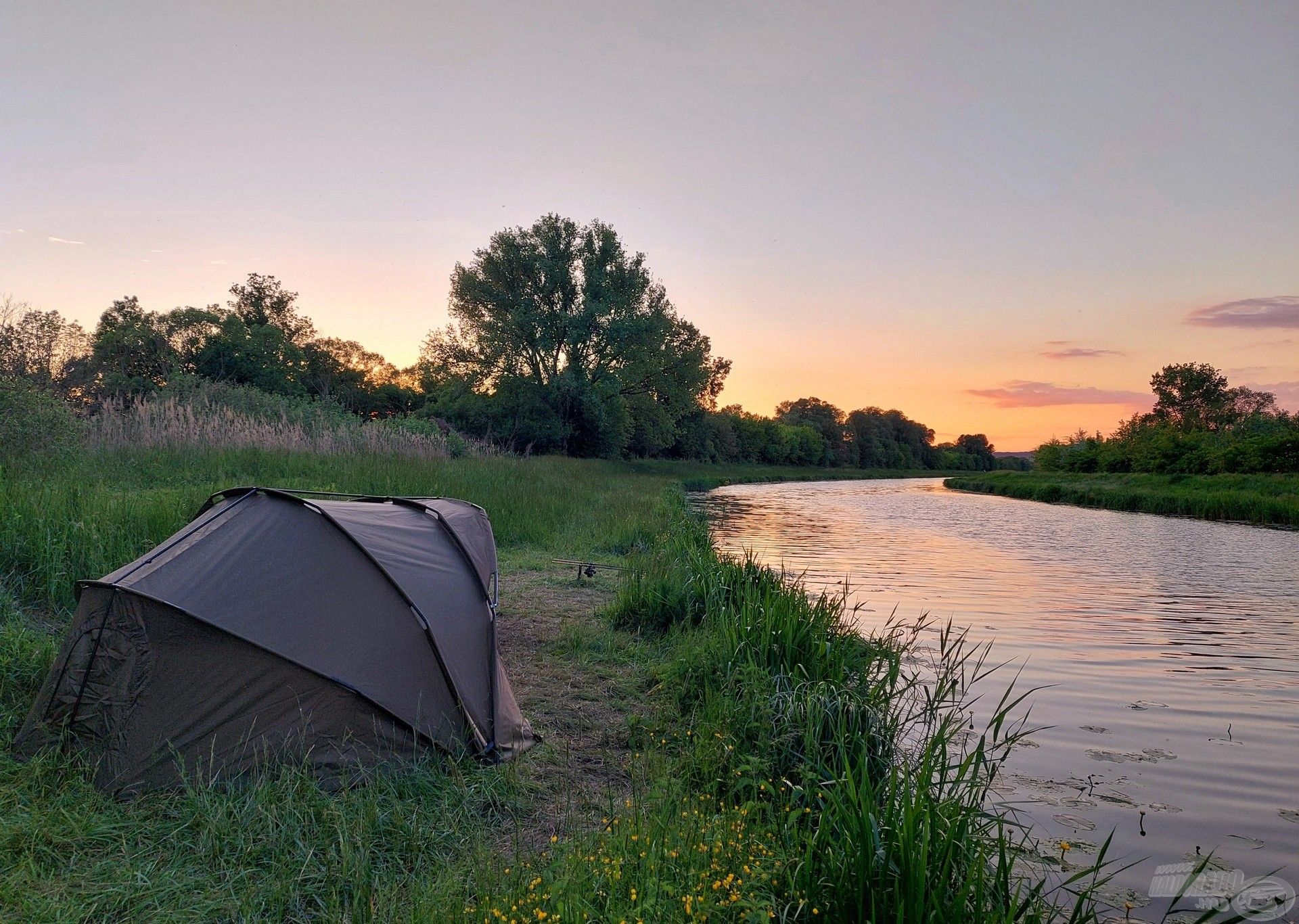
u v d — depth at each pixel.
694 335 53.28
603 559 12.88
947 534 22.30
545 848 3.91
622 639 7.87
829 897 3.26
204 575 4.64
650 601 8.40
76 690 4.45
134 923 3.18
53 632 6.08
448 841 3.97
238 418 17.94
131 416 16.19
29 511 7.38
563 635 7.79
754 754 4.94
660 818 3.79
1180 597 12.44
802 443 99.81
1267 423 55.19
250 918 3.22
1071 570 15.35
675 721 5.71
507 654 7.30
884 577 13.95
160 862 3.62
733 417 85.50
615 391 45.97
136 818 3.95
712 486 51.78
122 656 4.45
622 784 4.79
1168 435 48.44
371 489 13.86
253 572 4.73
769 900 3.19
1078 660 8.39
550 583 10.52
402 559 5.23
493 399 45.34
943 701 6.64
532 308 45.00
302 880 3.53
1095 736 6.10
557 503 17.53
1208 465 43.59
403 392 52.81
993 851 3.63
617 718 5.91
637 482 37.41
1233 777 5.35
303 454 16.47
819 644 6.48
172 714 4.39
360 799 4.21
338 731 4.52
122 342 36.41
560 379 44.84
